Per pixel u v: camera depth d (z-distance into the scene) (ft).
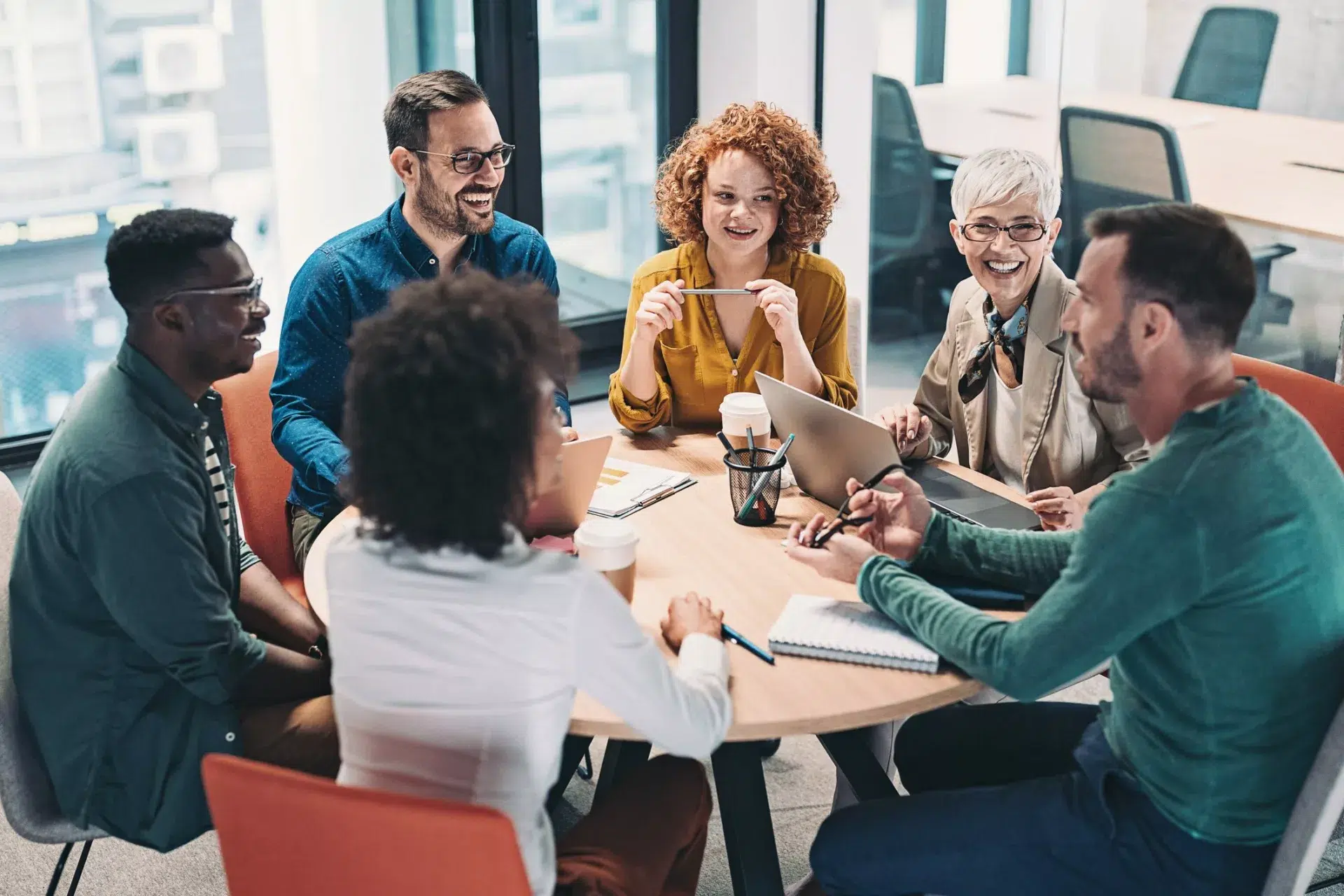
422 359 4.11
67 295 12.78
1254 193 11.25
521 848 4.38
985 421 8.00
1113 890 5.04
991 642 5.04
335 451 7.69
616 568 5.71
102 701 5.80
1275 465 4.63
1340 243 10.74
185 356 5.78
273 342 13.74
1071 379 7.50
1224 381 4.89
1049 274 7.58
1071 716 6.07
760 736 4.99
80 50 12.10
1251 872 4.87
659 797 5.39
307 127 13.28
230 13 12.62
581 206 15.20
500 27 13.93
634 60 14.98
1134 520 4.66
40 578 5.68
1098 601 4.70
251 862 4.46
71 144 12.34
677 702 4.58
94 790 5.90
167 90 12.53
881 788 5.94
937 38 13.41
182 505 5.66
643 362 8.05
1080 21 12.12
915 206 14.26
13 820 5.82
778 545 6.60
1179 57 11.44
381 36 13.38
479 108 8.17
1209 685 4.73
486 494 4.18
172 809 5.94
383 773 4.41
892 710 5.10
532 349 4.23
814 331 8.42
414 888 4.20
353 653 4.38
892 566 5.65
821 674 5.33
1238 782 4.77
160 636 5.63
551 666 4.26
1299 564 4.62
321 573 6.34
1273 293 11.37
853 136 14.61
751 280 8.40
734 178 7.97
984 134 13.29
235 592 6.49
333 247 8.35
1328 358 11.12
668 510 7.04
